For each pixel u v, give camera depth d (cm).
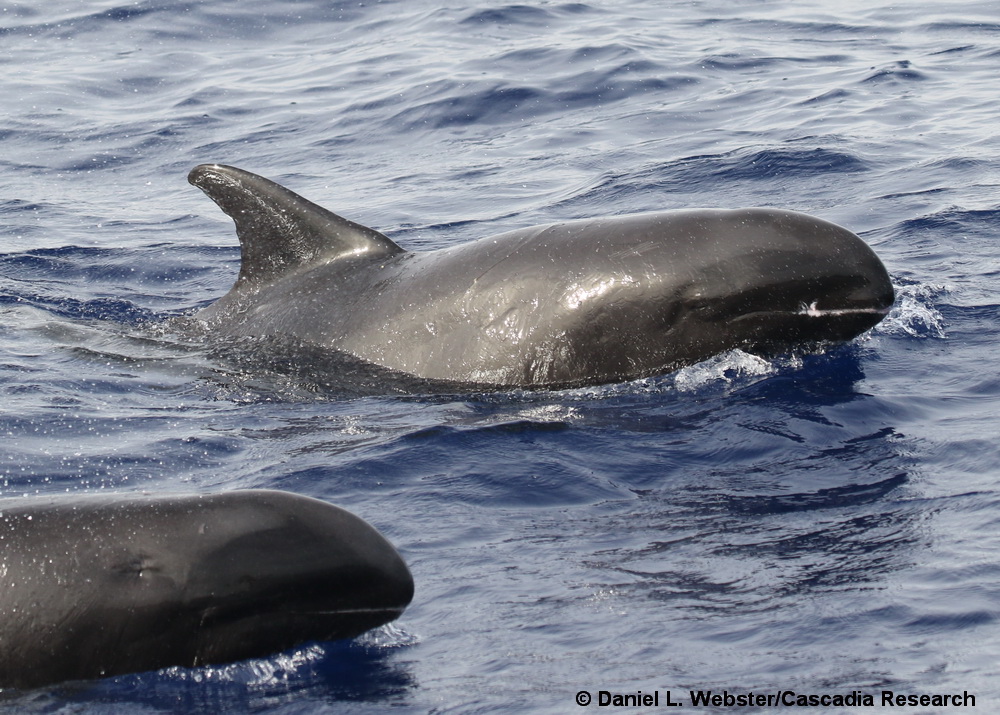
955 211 3219
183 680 1162
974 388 2045
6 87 5566
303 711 1122
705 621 1267
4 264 3366
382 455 1827
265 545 1151
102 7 6794
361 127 4844
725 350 2188
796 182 3675
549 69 5312
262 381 2280
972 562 1365
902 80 4906
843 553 1417
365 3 6862
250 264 2592
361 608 1188
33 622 1147
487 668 1191
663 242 2191
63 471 1803
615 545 1481
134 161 4638
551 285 2209
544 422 1970
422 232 3566
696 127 4484
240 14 6669
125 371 2361
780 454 1784
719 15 6456
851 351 2239
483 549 1483
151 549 1155
